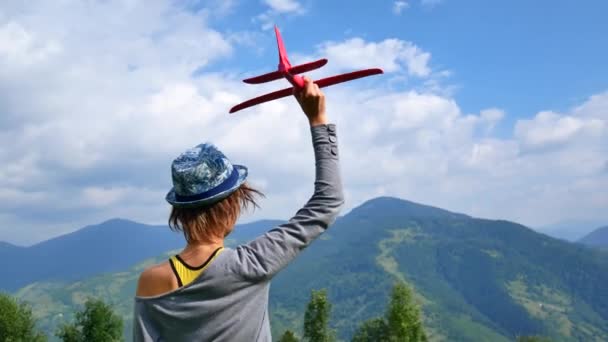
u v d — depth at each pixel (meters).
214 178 2.84
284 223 2.89
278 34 2.86
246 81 2.90
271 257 2.74
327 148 2.91
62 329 57.69
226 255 2.76
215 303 2.68
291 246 2.78
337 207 2.84
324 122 2.93
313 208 2.83
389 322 64.56
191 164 2.83
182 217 2.89
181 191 2.86
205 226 2.85
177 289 2.71
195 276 2.74
